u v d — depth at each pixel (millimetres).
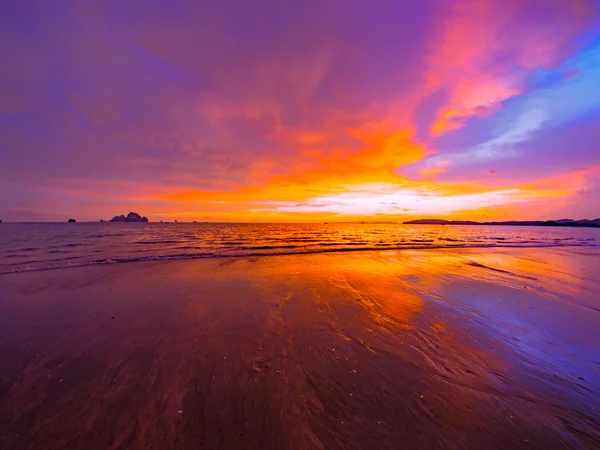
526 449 2564
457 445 2604
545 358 4355
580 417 3008
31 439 2627
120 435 2684
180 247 20484
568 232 63469
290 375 3768
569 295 7965
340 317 6039
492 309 6699
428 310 6582
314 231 53375
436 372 3896
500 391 3469
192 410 3037
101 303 6844
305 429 2785
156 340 4824
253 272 10789
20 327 5344
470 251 19641
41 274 10227
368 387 3510
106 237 31750
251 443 2605
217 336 5008
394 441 2645
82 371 3818
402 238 33906
